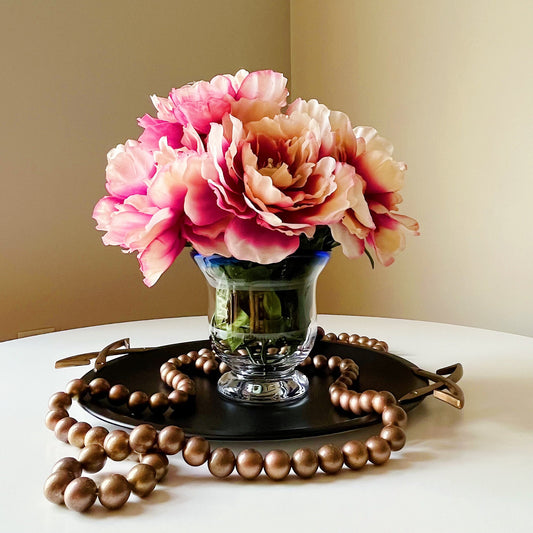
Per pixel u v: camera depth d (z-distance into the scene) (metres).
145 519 0.54
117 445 0.61
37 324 1.48
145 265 0.65
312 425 0.66
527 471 0.61
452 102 1.54
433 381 0.79
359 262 1.80
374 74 1.73
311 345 0.76
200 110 0.67
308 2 1.92
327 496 0.57
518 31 1.39
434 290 1.62
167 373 0.80
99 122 1.56
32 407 0.78
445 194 1.57
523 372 0.89
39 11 1.45
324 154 0.66
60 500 0.56
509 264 1.46
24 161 1.44
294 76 2.00
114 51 1.58
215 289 0.74
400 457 0.64
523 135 1.40
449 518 0.53
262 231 0.63
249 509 0.55
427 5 1.58
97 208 0.71
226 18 1.83
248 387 0.75
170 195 0.64
